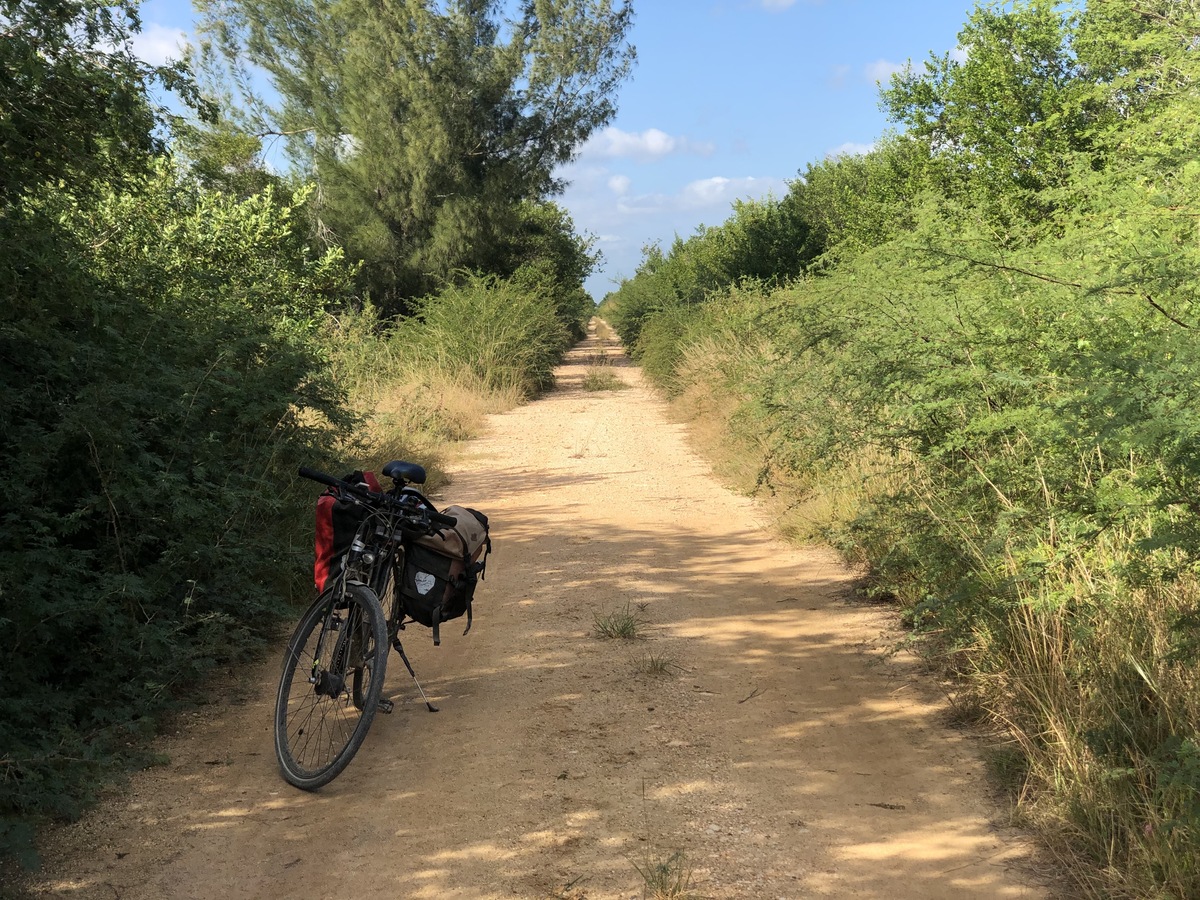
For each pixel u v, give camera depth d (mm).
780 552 8070
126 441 5141
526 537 8789
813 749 4328
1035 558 4574
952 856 3402
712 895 3178
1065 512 4523
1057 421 3918
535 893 3215
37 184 5395
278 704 4215
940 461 5723
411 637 6027
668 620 6301
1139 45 4895
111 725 4469
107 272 7137
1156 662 3898
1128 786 3486
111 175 6082
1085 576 4348
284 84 32969
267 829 3682
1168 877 2990
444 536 4574
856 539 6949
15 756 3816
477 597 6906
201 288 8180
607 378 27062
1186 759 3195
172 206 9070
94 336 5723
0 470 4824
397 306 33875
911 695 4930
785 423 8188
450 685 5219
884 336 5773
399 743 4469
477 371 22203
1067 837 3418
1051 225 5859
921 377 5379
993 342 5070
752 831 3607
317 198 31609
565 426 17344
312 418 8609
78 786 3912
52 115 5215
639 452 14102
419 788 4012
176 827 3697
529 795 3930
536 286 27906
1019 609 4684
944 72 18750
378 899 3207
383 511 4418
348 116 32750
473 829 3660
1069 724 3953
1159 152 4652
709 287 31484
